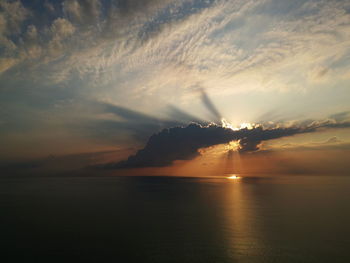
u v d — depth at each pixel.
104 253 25.88
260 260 24.19
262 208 52.47
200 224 37.75
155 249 27.03
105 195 79.75
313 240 29.92
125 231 33.75
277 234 32.34
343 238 30.52
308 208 52.31
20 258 24.50
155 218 42.09
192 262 23.80
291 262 23.75
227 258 24.75
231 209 51.34
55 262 23.62
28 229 34.62
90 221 39.59
